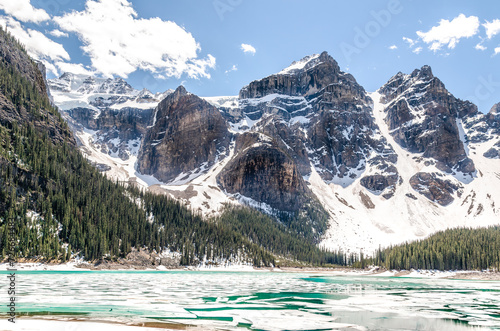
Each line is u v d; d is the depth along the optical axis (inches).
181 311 1673.2
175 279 3900.1
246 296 2391.7
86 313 1528.1
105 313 1542.8
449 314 1811.0
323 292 2874.0
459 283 4985.2
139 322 1374.3
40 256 5068.9
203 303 1971.0
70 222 5807.1
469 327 1477.6
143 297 2138.3
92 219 6200.8
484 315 1797.5
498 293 3198.8
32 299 1899.6
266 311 1740.9
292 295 2564.0
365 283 4399.6
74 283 2928.2
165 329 1262.3
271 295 2514.8
